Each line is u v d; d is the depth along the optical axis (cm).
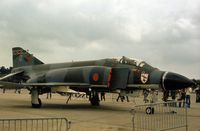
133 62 1714
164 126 1008
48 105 2036
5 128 1019
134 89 1741
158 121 1106
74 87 1870
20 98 2738
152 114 1222
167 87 1608
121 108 1880
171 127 962
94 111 1664
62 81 1816
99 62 1877
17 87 1764
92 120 1278
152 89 1661
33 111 1603
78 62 2006
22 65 2445
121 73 1709
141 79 1664
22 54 2464
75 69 1827
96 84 1736
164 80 1596
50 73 1886
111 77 1736
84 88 1920
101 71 1733
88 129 1046
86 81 1761
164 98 2062
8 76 2359
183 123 1127
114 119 1314
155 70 1669
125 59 1753
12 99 2581
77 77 1792
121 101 2586
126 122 1219
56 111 1630
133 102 2548
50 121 1211
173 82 1588
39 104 1811
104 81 1712
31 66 2366
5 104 2033
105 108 1867
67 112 1588
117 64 1777
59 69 1920
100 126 1116
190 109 1931
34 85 1780
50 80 1836
